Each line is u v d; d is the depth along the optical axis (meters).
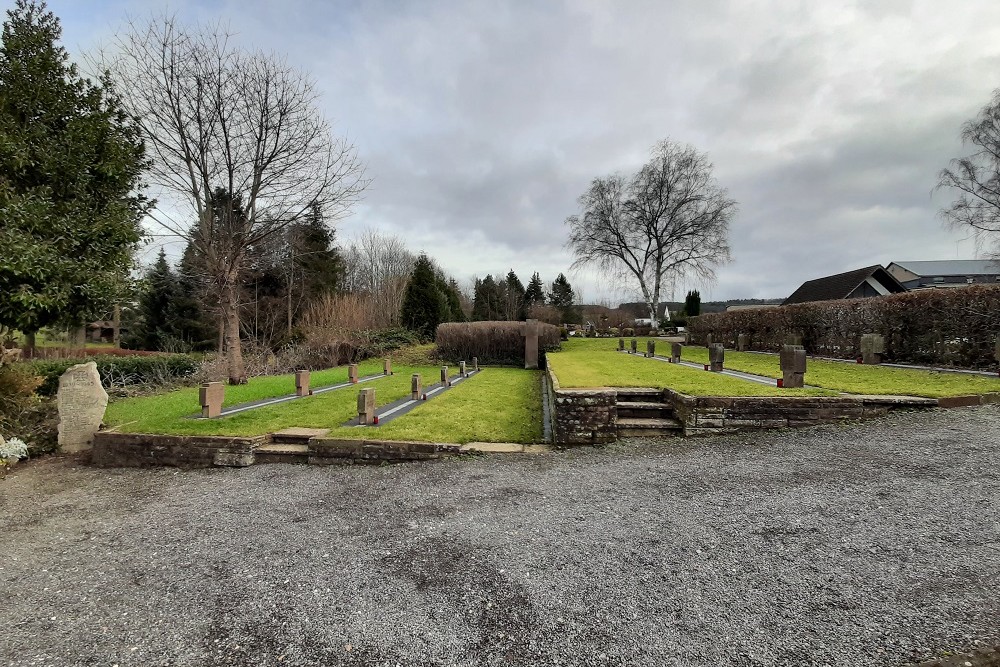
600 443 6.29
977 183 23.31
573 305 61.88
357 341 22.86
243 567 3.42
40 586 3.28
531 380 14.44
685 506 4.13
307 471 5.87
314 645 2.52
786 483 4.50
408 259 46.12
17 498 5.29
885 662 2.22
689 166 33.72
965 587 2.76
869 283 25.55
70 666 2.43
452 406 8.87
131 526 4.34
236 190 12.09
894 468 4.66
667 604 2.74
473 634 2.55
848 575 2.94
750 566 3.11
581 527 3.82
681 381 8.10
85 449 7.34
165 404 9.88
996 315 9.21
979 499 3.90
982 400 6.50
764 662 2.26
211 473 6.00
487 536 3.74
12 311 7.34
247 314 26.94
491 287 57.47
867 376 8.64
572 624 2.60
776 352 16.88
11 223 7.17
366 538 3.82
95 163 8.87
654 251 36.78
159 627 2.75
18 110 8.09
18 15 8.34
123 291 9.07
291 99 11.81
